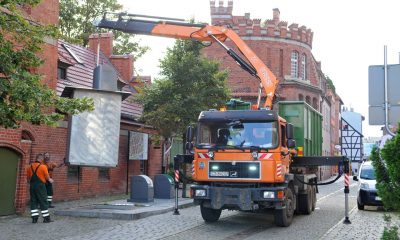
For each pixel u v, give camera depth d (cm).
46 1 1622
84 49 2569
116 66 2764
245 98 3931
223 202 1178
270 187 1173
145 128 2408
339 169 1356
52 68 1653
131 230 1126
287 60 4125
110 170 2127
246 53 1508
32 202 1218
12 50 793
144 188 1694
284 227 1227
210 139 1229
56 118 828
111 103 1636
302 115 1528
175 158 1478
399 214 666
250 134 1205
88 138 1602
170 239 1021
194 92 2130
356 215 1518
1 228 1127
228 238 1044
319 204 1925
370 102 680
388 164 638
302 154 1489
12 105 777
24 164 1370
